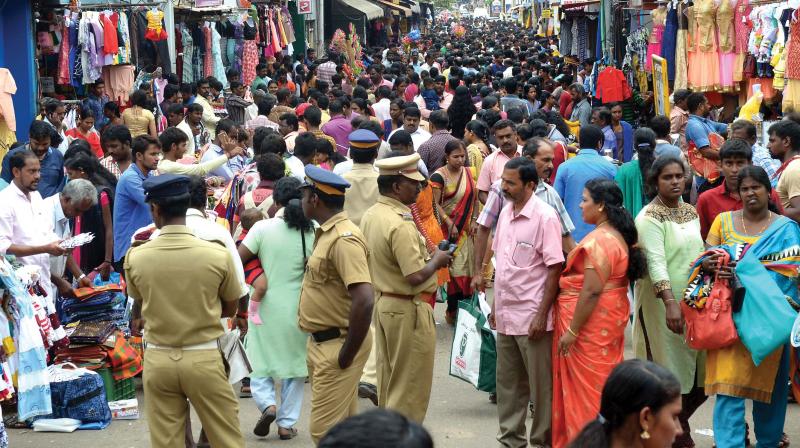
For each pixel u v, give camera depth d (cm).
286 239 641
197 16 1964
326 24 4103
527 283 579
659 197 583
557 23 3781
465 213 886
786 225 577
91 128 1255
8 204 689
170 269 489
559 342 557
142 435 663
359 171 779
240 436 514
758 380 556
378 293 584
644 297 590
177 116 1242
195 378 493
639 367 324
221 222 764
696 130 920
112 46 1416
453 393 751
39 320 666
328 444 217
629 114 1605
